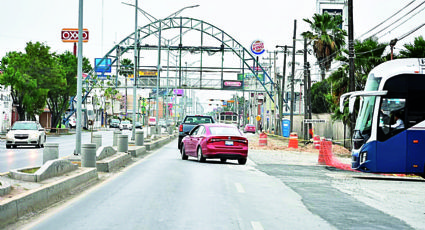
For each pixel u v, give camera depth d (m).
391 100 18.50
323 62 59.19
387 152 18.38
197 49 90.00
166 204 10.88
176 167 20.52
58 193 11.55
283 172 19.45
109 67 90.94
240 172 18.81
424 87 18.45
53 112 69.12
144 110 137.50
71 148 34.66
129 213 9.74
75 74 69.69
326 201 11.80
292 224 8.88
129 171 18.69
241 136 22.73
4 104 68.38
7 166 20.06
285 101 89.94
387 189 14.85
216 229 8.30
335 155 34.22
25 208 9.43
